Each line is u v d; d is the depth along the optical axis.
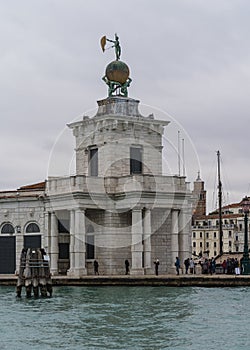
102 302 52.62
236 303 51.16
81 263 75.94
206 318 43.91
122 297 55.81
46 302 53.75
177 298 54.56
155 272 78.25
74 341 36.78
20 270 58.28
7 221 82.38
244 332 38.91
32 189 82.31
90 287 65.56
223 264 77.38
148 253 76.50
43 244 79.56
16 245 81.50
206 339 36.94
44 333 39.22
